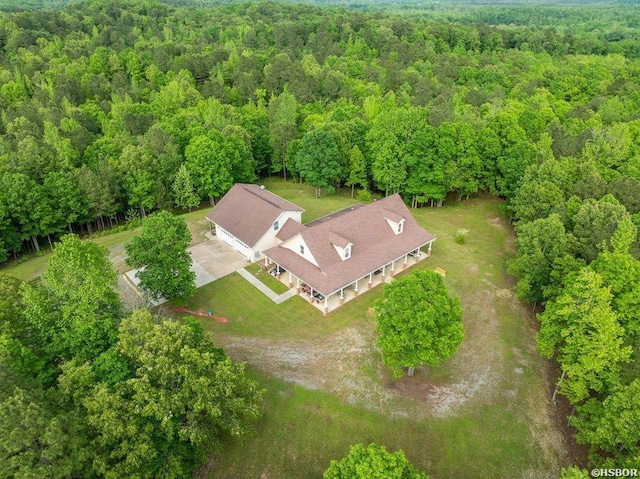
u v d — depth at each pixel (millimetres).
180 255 37594
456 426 28797
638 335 29875
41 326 26078
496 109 74000
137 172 56125
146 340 24656
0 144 58375
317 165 61375
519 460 27062
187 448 24094
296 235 41250
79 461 19281
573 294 29422
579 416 27516
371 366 33062
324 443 27656
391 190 61375
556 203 44438
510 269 40938
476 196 63812
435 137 56719
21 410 19062
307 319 37875
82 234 56719
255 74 97500
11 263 50500
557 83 100938
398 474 19562
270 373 32375
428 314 27781
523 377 32688
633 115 76188
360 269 40250
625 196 43625
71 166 56250
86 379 22984
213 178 59875
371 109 76250
